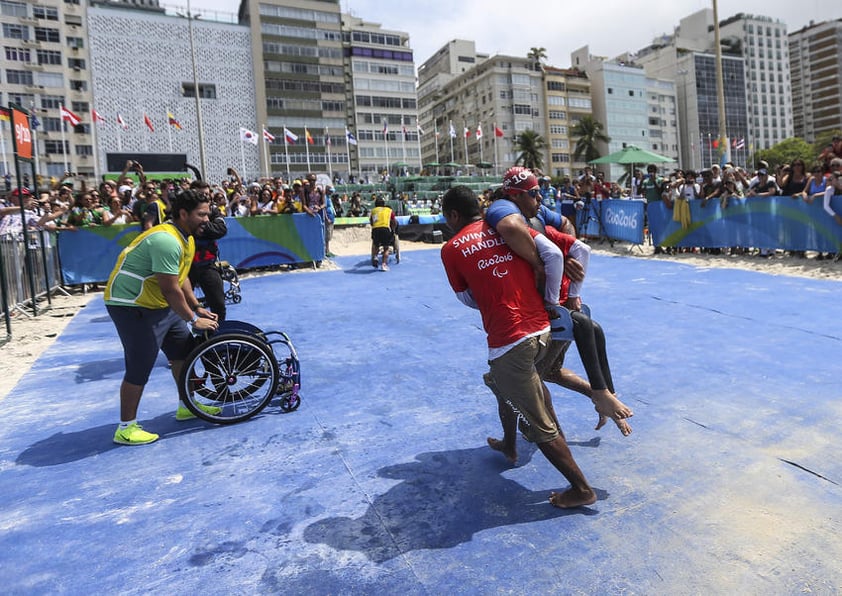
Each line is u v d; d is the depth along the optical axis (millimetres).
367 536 2477
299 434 3707
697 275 9547
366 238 20547
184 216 3766
